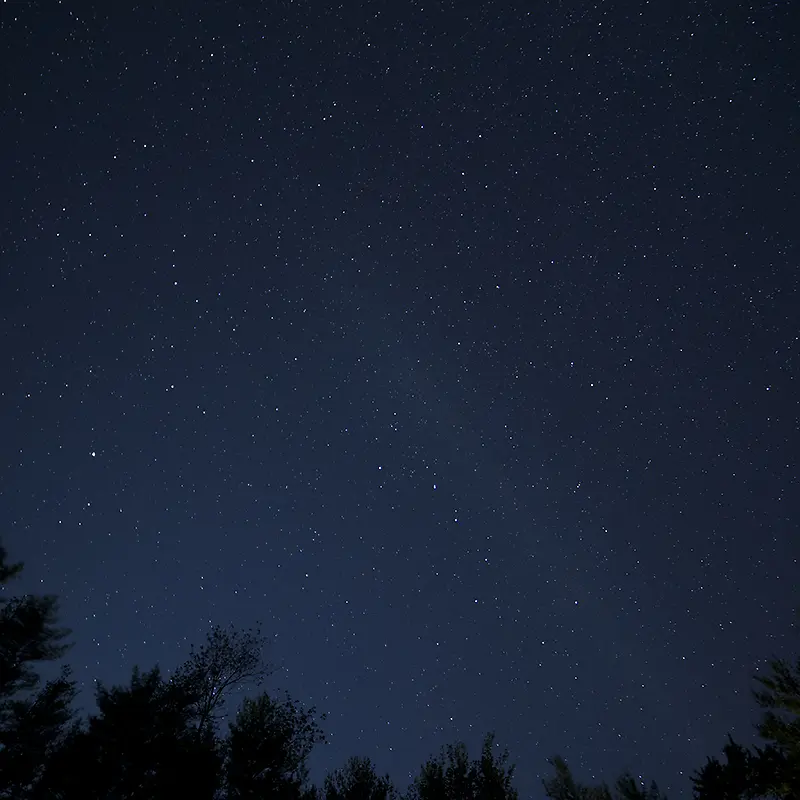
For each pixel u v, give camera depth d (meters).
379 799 17.06
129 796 15.60
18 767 17.23
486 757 18.25
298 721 17.27
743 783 16.91
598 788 18.45
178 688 17.88
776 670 19.53
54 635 20.53
